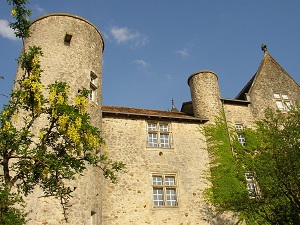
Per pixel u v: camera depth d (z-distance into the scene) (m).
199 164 15.83
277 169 12.08
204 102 17.66
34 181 7.79
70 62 14.08
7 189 6.85
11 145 7.40
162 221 13.95
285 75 20.34
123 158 14.86
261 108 18.48
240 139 17.30
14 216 6.88
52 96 8.29
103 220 13.23
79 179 11.63
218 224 14.42
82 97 8.98
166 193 14.86
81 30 15.42
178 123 16.80
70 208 10.88
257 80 19.55
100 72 15.66
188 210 14.49
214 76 18.75
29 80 8.31
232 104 18.27
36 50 8.80
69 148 8.41
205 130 16.94
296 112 13.93
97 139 8.80
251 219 14.55
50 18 15.27
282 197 12.96
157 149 15.70
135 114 15.96
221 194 14.99
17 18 8.72
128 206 13.82
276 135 13.25
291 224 11.61
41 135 8.11
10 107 8.05
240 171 15.48
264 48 21.30
